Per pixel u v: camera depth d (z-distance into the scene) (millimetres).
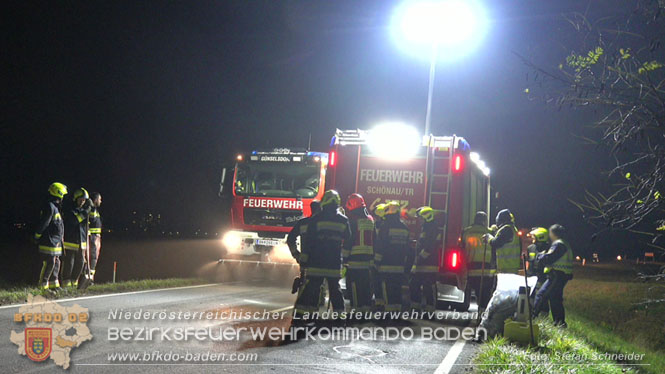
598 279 29219
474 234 10789
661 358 10484
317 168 17047
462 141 11148
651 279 6004
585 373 7102
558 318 9891
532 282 8898
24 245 29641
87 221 11945
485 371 6504
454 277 10633
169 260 25234
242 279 16969
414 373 6297
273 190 17109
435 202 10984
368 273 9641
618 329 13969
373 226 9766
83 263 11812
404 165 11312
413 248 11094
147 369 5918
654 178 5434
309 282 8703
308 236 8797
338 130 11734
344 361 6625
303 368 6207
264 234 16969
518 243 10484
